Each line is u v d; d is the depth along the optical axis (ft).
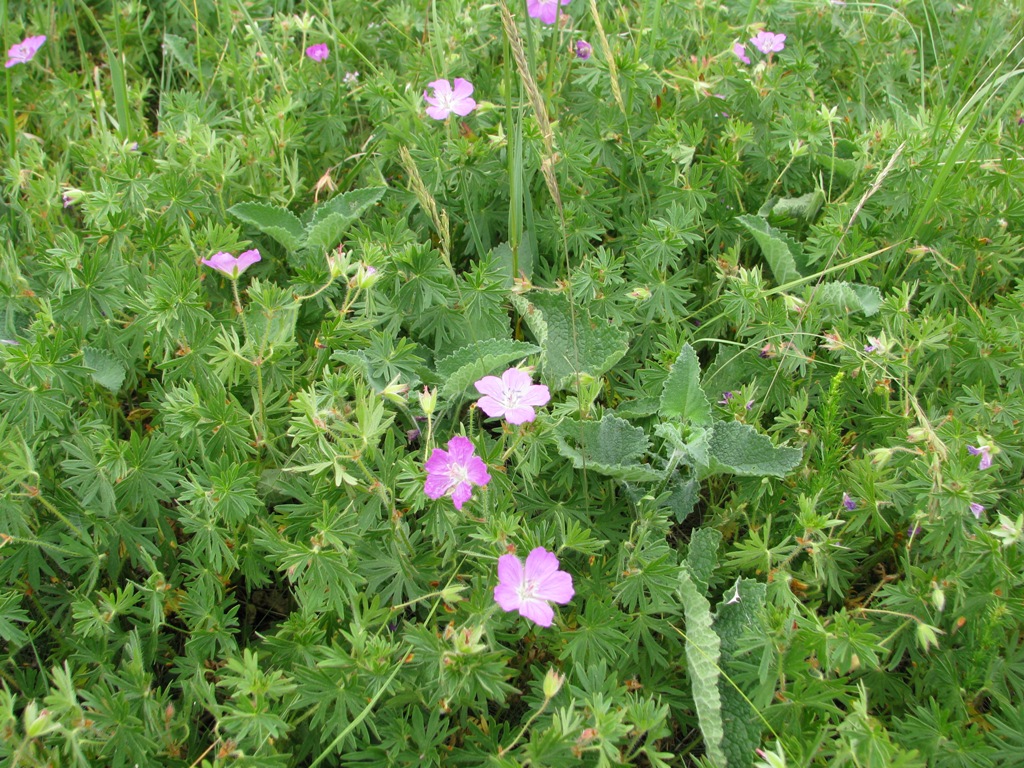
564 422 1.33
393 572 1.18
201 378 1.33
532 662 1.24
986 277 1.64
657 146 1.65
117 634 1.21
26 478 1.17
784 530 1.36
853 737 1.02
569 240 1.61
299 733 1.15
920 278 1.67
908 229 1.61
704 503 1.48
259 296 1.26
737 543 1.28
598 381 1.27
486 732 1.13
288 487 1.22
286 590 1.34
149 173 1.58
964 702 1.17
